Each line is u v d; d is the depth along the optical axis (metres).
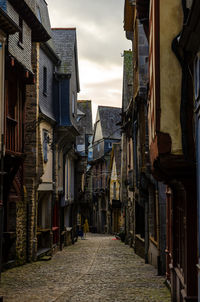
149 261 18.59
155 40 7.75
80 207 54.91
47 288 12.73
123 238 32.12
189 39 6.49
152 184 17.52
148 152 16.59
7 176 15.10
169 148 7.53
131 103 21.98
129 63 30.03
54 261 19.62
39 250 20.91
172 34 7.76
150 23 8.97
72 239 31.09
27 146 19.48
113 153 43.41
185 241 8.83
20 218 18.09
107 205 46.84
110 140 53.25
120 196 40.09
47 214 22.14
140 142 18.11
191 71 7.43
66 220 30.80
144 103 17.14
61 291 12.22
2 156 12.38
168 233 13.38
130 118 25.17
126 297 11.38
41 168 19.94
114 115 55.59
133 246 25.61
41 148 20.08
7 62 14.60
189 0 7.33
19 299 11.15
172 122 7.60
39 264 18.42
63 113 24.41
